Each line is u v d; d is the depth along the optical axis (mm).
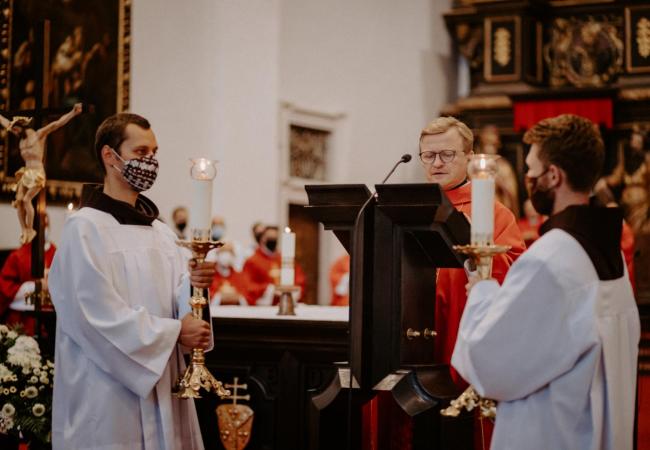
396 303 3178
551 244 2609
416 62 13641
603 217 2670
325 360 4562
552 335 2559
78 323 3338
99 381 3371
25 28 8375
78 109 4793
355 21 13094
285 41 12102
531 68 13562
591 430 2588
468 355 2635
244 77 11000
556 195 2730
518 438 2627
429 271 3334
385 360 3182
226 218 10750
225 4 10930
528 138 2770
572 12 13758
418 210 3074
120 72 9453
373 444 3855
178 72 10438
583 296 2584
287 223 12000
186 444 3555
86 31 9039
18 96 8312
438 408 3066
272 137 11281
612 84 13500
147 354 3326
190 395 3352
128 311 3340
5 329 4477
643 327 8914
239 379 4707
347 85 12984
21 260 6883
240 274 9836
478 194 2771
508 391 2613
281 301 4832
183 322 3443
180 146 10445
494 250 2738
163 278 3557
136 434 3395
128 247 3480
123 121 3523
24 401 4316
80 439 3357
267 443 4656
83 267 3326
